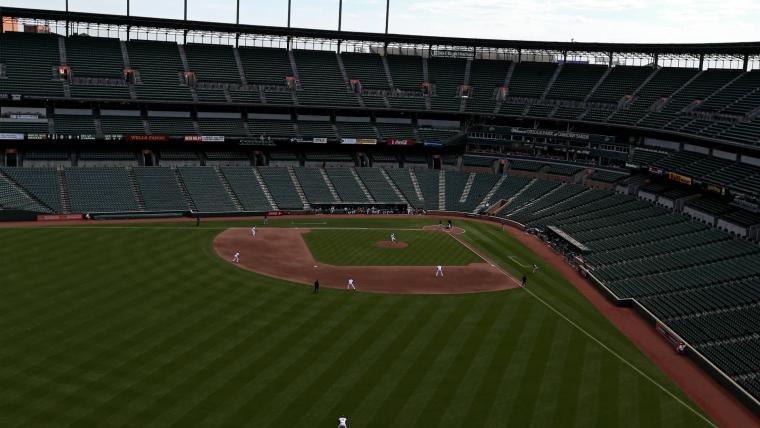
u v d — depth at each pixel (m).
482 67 124.62
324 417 35.22
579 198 97.31
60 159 99.50
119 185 96.62
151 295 54.66
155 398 36.31
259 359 42.38
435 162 119.88
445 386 39.56
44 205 88.44
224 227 87.81
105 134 98.69
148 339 44.84
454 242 84.88
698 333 49.88
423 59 126.31
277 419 34.72
